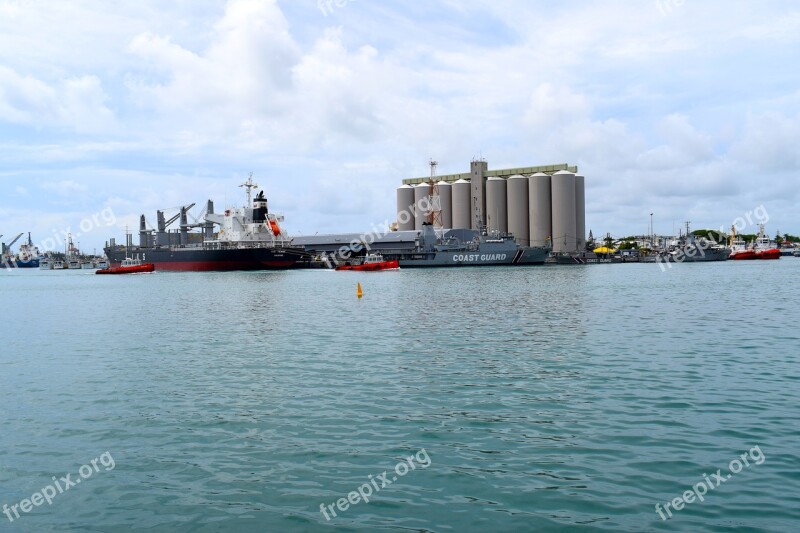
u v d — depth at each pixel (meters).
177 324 57.06
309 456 20.06
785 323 50.47
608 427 22.34
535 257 198.50
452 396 27.19
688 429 21.91
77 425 24.02
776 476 17.61
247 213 198.50
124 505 16.84
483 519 15.53
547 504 16.25
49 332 53.41
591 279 124.62
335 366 34.47
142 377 32.72
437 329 49.28
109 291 112.44
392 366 34.16
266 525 15.50
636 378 30.14
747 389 27.61
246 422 23.89
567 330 47.62
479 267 192.00
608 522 15.22
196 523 15.70
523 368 33.03
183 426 23.58
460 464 19.11
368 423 23.42
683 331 46.41
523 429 22.34
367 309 67.25
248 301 81.69
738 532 14.59
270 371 33.50
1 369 35.81
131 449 21.14
